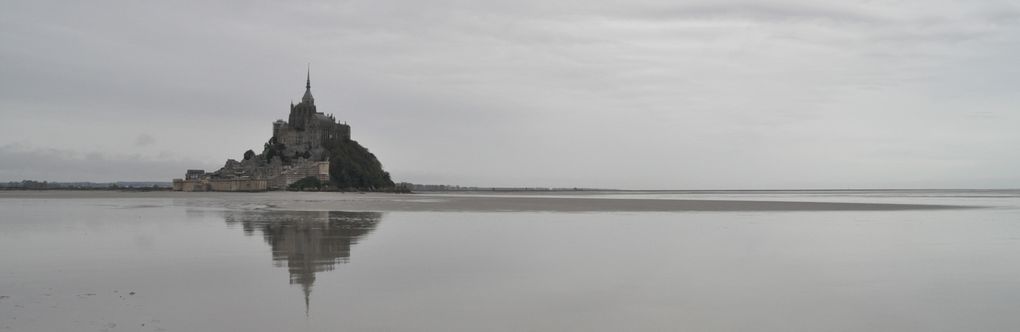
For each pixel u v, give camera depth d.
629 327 15.86
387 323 16.03
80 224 47.97
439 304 18.19
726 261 26.64
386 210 74.00
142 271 23.80
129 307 17.69
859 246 32.34
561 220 53.09
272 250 30.42
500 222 50.41
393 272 23.64
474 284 21.27
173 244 33.09
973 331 15.44
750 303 18.47
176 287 20.58
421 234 39.03
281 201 120.12
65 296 19.14
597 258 27.55
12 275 22.80
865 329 15.64
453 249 30.84
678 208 78.56
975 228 44.12
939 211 70.88
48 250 30.33
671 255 28.56
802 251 30.12
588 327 15.82
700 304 18.36
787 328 15.75
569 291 20.12
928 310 17.55
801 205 90.94
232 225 46.91
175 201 120.38
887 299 18.95
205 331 15.22
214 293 19.61
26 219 54.66
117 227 44.91
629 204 94.81
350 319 16.41
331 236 37.72
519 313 17.17
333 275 22.98
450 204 96.06
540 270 24.17
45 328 15.46
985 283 21.48
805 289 20.53
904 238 36.56
